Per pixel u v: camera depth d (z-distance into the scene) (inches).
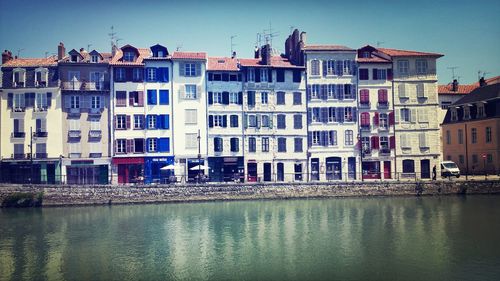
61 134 2511.1
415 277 1093.8
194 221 1736.0
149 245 1405.0
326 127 2669.8
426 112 2723.9
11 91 2509.8
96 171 2527.1
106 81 2549.2
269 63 2637.8
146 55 2687.0
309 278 1101.1
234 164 2598.4
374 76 2706.7
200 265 1210.0
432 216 1750.7
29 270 1183.6
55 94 2513.5
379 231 1528.1
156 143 2546.8
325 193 2234.3
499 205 1955.0
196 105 2578.7
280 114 2642.7
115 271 1172.5
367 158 2679.6
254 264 1208.8
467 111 2898.6
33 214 1910.7
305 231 1549.0
